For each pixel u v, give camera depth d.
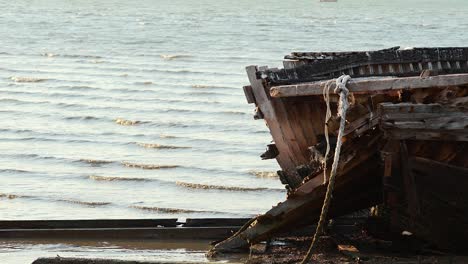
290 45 75.25
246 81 51.28
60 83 50.00
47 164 30.66
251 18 114.88
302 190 16.56
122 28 92.19
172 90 47.66
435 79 14.86
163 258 17.89
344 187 16.67
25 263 17.95
